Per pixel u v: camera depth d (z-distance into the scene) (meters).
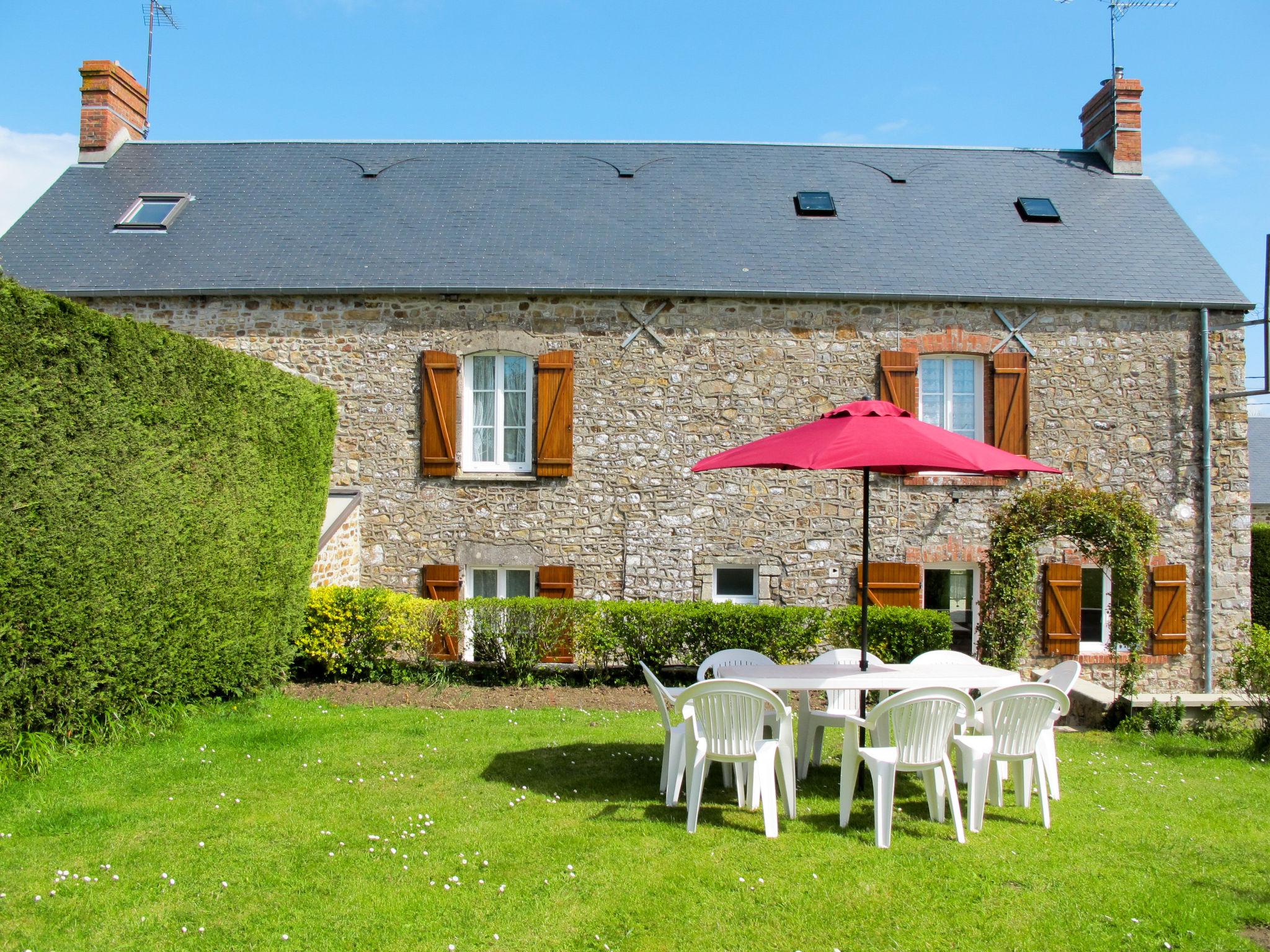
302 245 11.05
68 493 5.16
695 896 4.00
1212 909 3.95
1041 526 8.27
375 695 8.07
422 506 10.56
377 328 10.56
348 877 4.08
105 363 5.43
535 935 3.63
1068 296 10.50
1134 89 12.96
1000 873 4.31
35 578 4.94
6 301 4.68
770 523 10.53
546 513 10.55
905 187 12.51
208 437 6.52
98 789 5.05
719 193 12.22
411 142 13.35
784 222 11.66
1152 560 10.63
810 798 5.50
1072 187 12.63
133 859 4.18
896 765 4.77
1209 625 10.60
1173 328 10.70
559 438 10.48
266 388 7.31
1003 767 5.83
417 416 10.57
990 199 12.32
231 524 6.82
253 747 6.02
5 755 5.00
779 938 3.65
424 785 5.41
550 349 10.56
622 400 10.57
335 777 5.48
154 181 12.39
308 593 8.34
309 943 3.53
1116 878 4.29
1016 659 8.21
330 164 12.85
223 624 6.80
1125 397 10.69
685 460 10.52
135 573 5.75
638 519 10.52
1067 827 5.05
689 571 10.51
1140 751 7.13
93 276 10.51
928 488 10.61
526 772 5.76
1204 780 6.25
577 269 10.66
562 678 8.97
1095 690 8.55
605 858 4.39
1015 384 10.59
